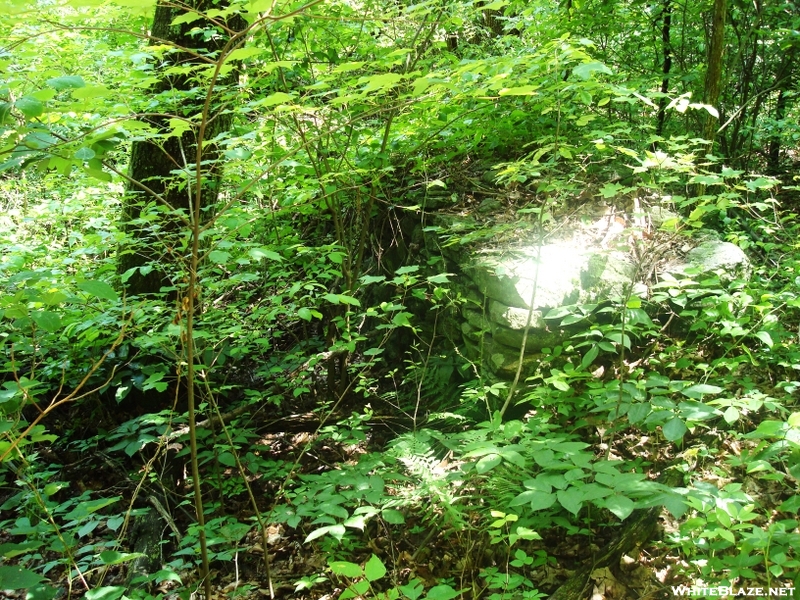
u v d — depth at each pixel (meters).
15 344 2.63
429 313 4.38
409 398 4.21
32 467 3.20
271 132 3.53
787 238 4.37
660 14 5.18
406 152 4.39
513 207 4.23
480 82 2.82
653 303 3.41
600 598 2.48
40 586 1.68
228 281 3.01
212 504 3.48
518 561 2.25
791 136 6.12
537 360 3.27
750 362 3.26
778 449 2.00
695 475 2.85
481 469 2.02
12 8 1.37
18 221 5.43
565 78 3.93
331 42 4.09
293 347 4.68
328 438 3.76
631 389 2.40
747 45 5.38
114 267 3.05
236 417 4.00
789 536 1.89
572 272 3.42
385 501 2.69
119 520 2.52
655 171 3.37
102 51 3.83
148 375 3.98
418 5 2.82
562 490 1.81
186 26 4.14
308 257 4.41
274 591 2.93
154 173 4.25
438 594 1.69
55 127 2.00
